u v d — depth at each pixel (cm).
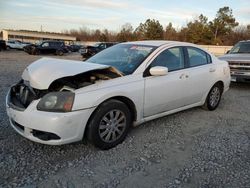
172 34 8006
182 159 370
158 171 337
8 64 1533
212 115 573
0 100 605
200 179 322
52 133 339
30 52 2888
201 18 7706
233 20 7500
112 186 302
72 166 338
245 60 879
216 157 379
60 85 369
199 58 552
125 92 393
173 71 477
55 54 3030
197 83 527
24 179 306
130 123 418
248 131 489
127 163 353
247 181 320
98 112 367
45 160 349
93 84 370
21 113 352
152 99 436
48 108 341
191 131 475
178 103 497
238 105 673
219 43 6931
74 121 345
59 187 295
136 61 441
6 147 377
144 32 7750
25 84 389
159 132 462
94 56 507
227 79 621
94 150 383
